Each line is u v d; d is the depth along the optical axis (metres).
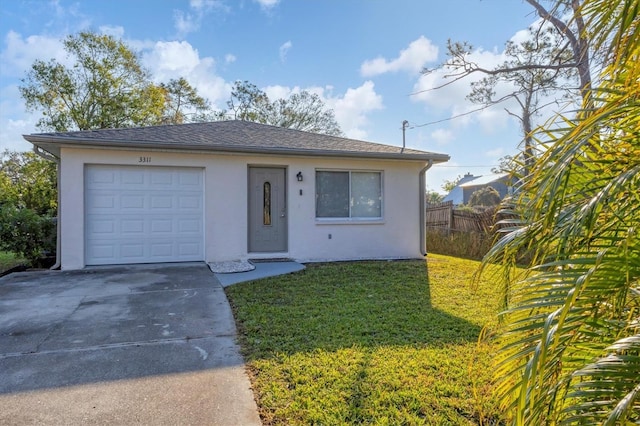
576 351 1.32
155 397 2.64
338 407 2.51
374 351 3.45
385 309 4.84
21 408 2.49
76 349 3.49
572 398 1.27
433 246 12.41
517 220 1.85
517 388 1.48
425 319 4.44
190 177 8.16
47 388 2.76
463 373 3.00
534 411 1.26
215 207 8.21
